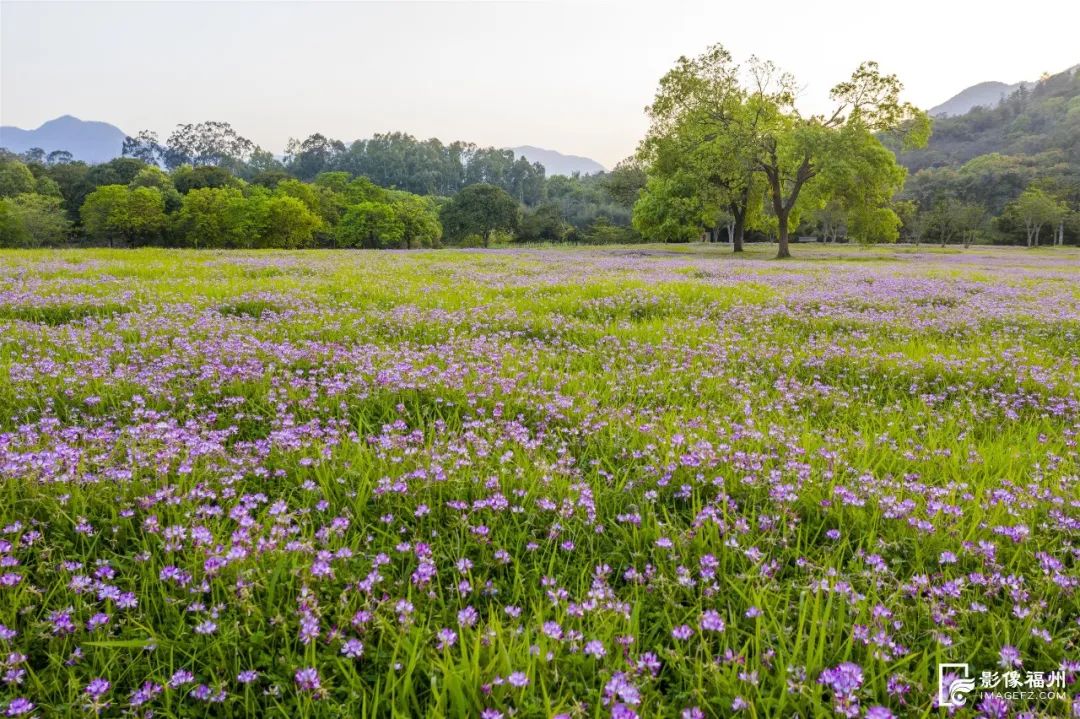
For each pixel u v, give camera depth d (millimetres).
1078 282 22656
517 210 120000
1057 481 4750
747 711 2525
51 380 6414
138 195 94312
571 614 3086
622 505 4363
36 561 3432
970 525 4004
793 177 51062
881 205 50031
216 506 3949
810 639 2820
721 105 49031
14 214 90125
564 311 12891
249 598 3090
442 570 3533
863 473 4820
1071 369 8484
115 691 2697
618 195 106375
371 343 8945
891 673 2777
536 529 4000
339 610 3084
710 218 62938
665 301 14086
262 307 12328
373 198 123375
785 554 3730
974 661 2910
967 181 130125
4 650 2742
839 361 8906
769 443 5387
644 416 6117
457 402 6316
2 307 10734
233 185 128125
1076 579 3398
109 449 4707
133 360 7492
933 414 6621
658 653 2914
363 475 4469
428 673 2688
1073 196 108438
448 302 13305
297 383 6707
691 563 3633
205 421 5555
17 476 4027
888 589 3377
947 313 13203
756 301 14430
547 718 2420
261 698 2678
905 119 44594
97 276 16703
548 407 6070
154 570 3355
